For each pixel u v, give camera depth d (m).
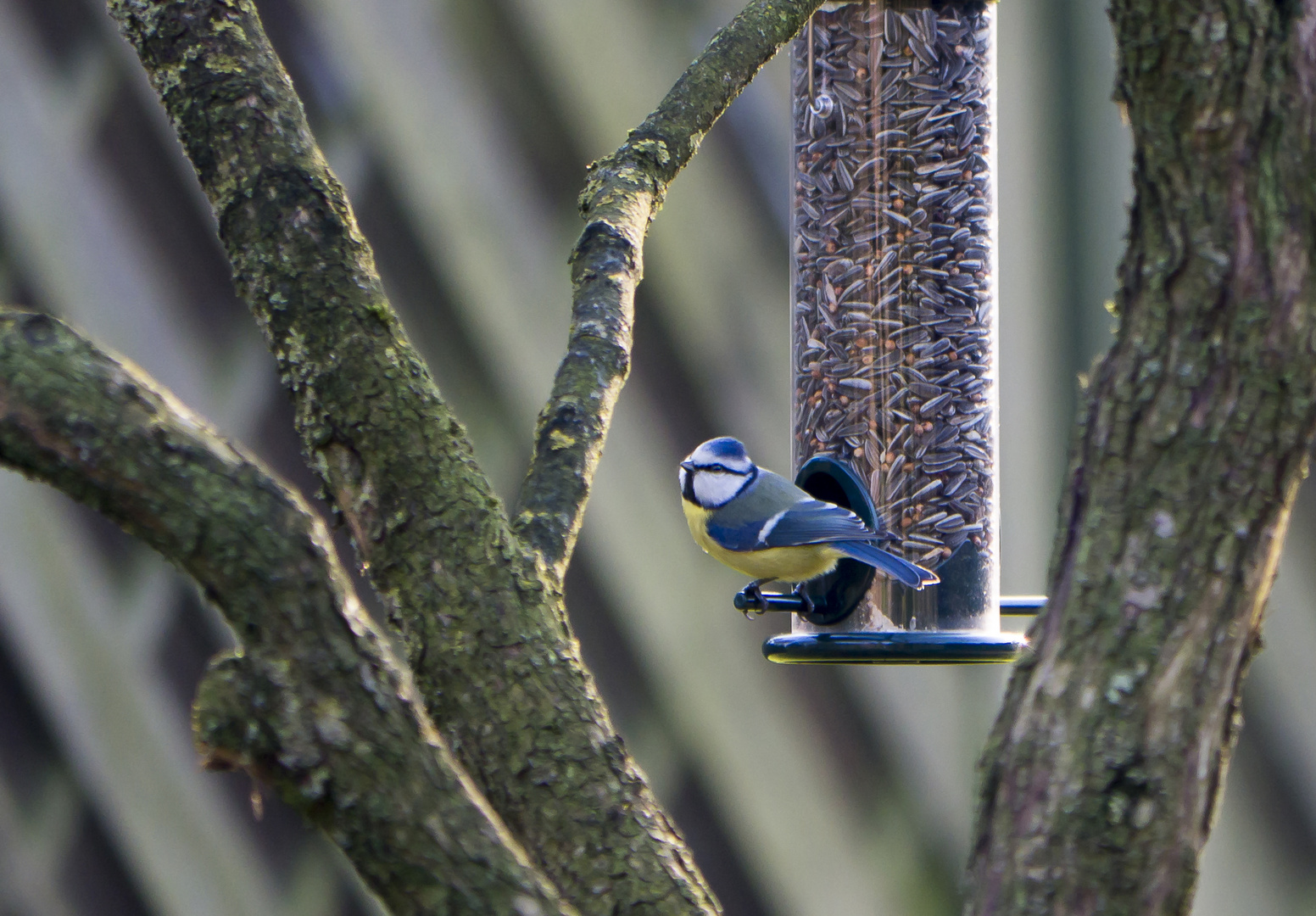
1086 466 2.94
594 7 9.18
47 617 8.76
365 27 9.06
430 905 2.50
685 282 9.12
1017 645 6.82
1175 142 2.87
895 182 7.92
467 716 3.39
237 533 2.49
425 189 9.04
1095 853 2.69
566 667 3.49
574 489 4.34
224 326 9.09
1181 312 2.86
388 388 3.71
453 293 9.03
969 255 7.92
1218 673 2.76
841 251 8.00
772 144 9.23
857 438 7.93
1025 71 9.44
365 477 3.65
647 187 5.35
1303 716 8.84
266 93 3.97
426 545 3.55
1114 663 2.77
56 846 8.61
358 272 3.84
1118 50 2.98
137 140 9.12
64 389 2.47
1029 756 2.80
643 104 9.16
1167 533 2.80
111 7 4.11
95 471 2.46
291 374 3.78
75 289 8.86
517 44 9.20
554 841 3.26
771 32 6.04
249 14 4.12
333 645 2.53
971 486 7.88
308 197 3.87
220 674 2.49
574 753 3.35
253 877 8.78
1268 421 2.79
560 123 9.20
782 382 9.19
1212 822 2.79
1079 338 9.41
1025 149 9.45
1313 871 8.82
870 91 7.93
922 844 8.89
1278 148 2.82
